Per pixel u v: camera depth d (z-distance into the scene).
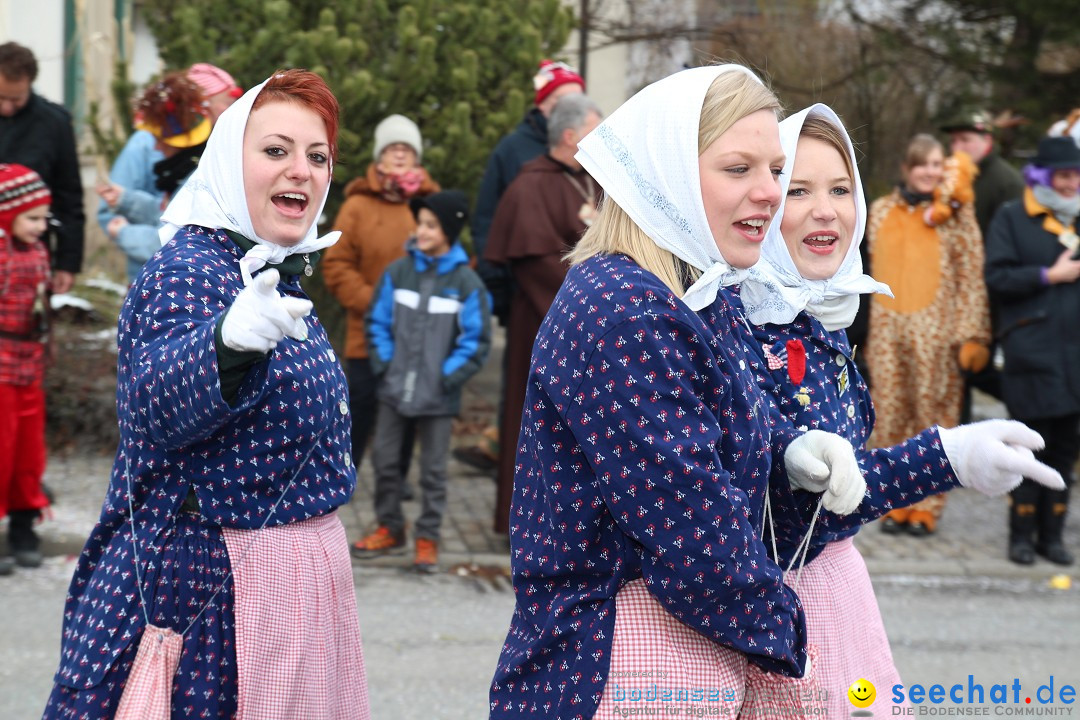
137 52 13.28
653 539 2.03
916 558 6.41
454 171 7.80
